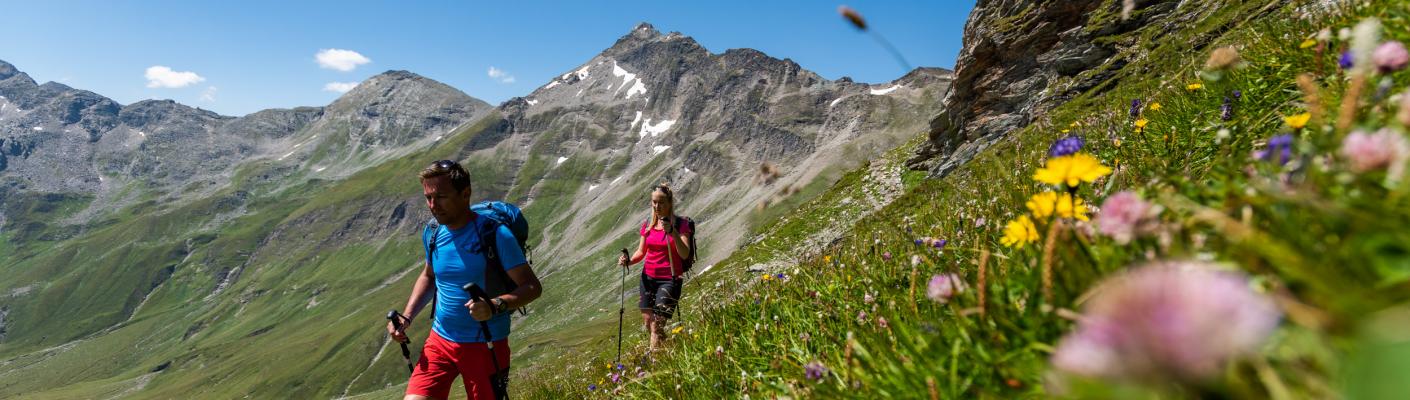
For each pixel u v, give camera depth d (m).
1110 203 1.21
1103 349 0.39
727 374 3.66
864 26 1.66
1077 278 1.24
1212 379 0.38
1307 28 4.20
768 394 2.78
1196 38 15.56
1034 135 9.40
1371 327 0.53
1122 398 0.39
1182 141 3.75
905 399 1.61
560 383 11.36
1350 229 0.83
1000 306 1.47
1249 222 1.07
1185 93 4.71
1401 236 0.75
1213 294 0.37
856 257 4.33
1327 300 0.60
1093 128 7.07
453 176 6.12
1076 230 1.43
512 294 6.02
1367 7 2.99
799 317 3.71
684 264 9.45
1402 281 0.58
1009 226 1.75
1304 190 1.02
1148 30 23.80
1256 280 0.82
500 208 6.39
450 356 6.20
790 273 5.19
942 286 1.62
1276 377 0.58
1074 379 0.46
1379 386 0.46
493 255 6.11
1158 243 1.13
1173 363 0.35
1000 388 1.31
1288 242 0.91
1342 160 1.00
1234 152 2.76
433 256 6.35
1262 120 2.95
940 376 1.53
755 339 3.79
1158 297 0.39
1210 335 0.34
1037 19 30.70
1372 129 1.21
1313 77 2.96
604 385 7.51
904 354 1.74
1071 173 1.58
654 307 8.93
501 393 6.18
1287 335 0.63
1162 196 1.29
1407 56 1.26
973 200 4.38
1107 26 26.94
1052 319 1.26
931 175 34.62
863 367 1.86
